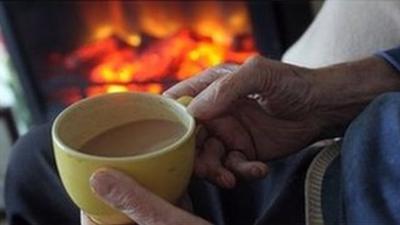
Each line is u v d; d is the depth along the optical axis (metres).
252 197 0.75
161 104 0.59
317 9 1.28
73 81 1.60
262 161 0.72
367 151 0.60
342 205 0.61
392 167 0.58
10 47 1.54
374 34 0.78
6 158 1.53
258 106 0.69
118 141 0.57
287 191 0.69
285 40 1.35
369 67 0.71
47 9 1.50
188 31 1.51
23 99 1.62
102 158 0.54
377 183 0.58
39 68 1.58
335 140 0.72
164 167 0.55
